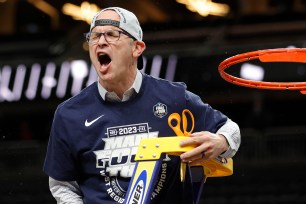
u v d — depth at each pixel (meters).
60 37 27.14
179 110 5.79
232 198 20.81
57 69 23.69
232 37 25.45
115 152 5.68
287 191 20.80
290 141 21.23
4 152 22.34
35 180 21.95
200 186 5.84
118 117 5.73
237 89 23.30
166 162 5.66
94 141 5.73
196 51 23.33
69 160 5.84
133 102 5.77
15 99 23.77
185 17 28.14
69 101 5.86
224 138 5.57
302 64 21.50
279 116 24.00
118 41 5.65
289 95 23.72
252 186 20.98
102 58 5.80
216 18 26.61
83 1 27.59
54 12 28.75
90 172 5.73
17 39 26.92
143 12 27.91
